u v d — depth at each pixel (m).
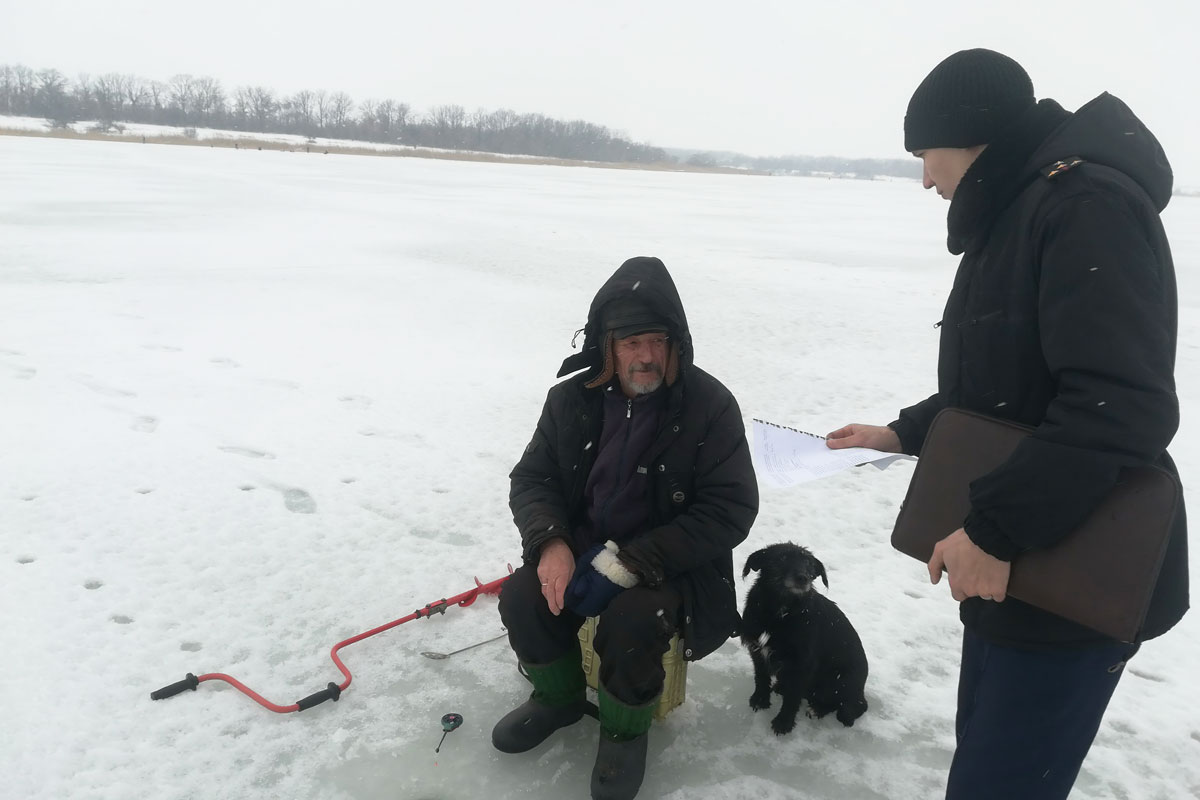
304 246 15.14
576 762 2.66
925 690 3.10
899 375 7.87
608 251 16.45
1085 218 1.59
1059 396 1.59
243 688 2.92
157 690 2.90
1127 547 1.58
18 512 4.27
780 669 2.75
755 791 2.57
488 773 2.60
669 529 2.49
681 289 12.38
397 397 6.61
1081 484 1.53
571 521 2.75
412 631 3.36
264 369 7.22
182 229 16.66
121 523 4.20
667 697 2.79
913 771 2.68
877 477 5.27
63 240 14.27
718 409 2.59
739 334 9.45
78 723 2.73
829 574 3.98
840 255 17.97
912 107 1.93
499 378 7.29
